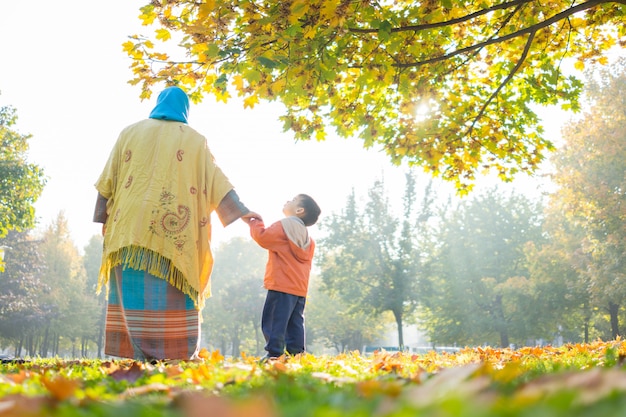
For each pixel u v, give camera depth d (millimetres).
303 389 2195
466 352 7527
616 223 24422
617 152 24422
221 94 6652
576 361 4453
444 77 7828
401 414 999
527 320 33938
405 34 6473
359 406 1528
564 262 31750
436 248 40219
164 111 5328
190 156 5098
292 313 5641
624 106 24844
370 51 6328
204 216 5113
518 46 7641
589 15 7148
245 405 922
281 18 5281
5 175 24609
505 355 6793
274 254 5508
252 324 65125
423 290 38500
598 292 26969
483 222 39719
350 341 60625
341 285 40812
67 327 50469
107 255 4773
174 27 5797
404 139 7988
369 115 7469
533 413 910
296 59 5586
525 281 33781
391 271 39125
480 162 8320
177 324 4781
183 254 4840
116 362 4477
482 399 1174
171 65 6105
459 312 37469
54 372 3316
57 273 51000
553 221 33188
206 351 5047
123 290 4711
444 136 8023
